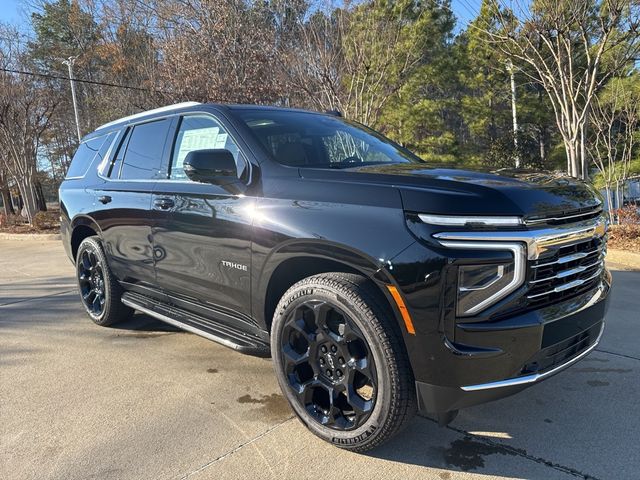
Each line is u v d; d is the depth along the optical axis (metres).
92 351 4.26
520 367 2.31
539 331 2.30
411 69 14.57
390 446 2.71
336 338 2.60
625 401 3.14
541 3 8.38
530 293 2.32
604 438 2.75
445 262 2.23
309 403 2.81
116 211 4.21
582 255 2.53
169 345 4.38
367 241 2.42
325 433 2.70
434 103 17.92
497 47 10.52
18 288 7.07
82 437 2.86
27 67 18.78
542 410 3.07
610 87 10.71
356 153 3.54
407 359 2.41
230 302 3.26
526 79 18.47
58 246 12.59
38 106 18.84
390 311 2.46
